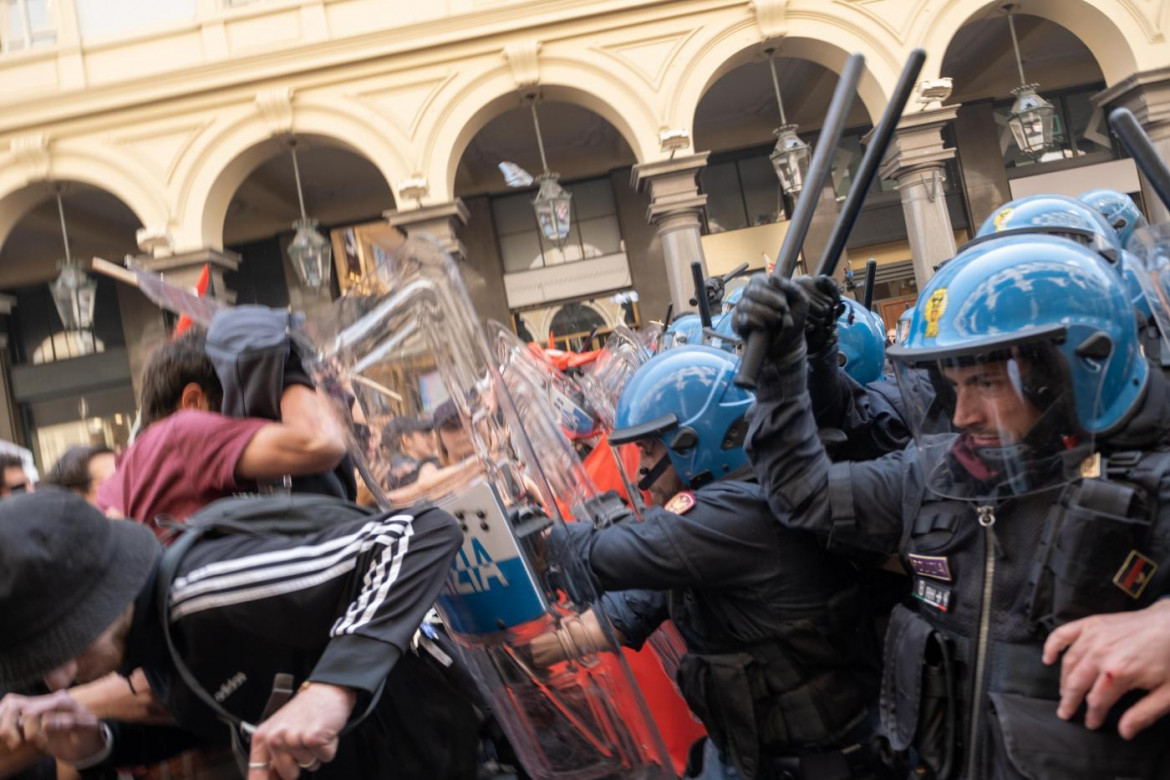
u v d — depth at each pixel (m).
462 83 10.77
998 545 1.28
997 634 1.28
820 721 1.63
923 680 1.34
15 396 13.37
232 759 1.46
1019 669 1.25
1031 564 1.25
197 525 1.32
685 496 1.69
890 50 10.74
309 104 10.82
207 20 10.80
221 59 10.71
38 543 1.13
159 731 1.48
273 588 1.25
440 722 1.52
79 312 10.85
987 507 1.29
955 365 1.27
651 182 10.70
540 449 1.80
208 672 1.29
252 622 1.25
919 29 10.74
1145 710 1.11
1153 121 10.64
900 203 13.11
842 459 2.14
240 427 1.46
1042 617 1.23
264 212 13.52
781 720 1.65
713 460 1.80
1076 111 13.51
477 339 1.45
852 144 13.22
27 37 10.99
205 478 1.47
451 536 1.32
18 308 13.66
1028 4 10.83
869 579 1.75
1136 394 1.25
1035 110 10.51
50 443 13.47
